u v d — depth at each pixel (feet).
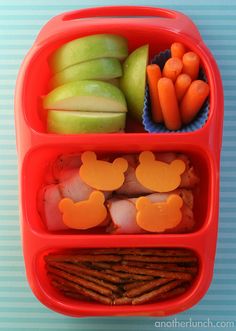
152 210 1.26
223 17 1.50
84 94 1.24
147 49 1.29
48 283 1.36
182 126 1.34
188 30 1.30
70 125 1.25
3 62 1.51
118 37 1.30
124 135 1.22
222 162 1.50
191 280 1.33
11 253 1.51
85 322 1.51
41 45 1.27
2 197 1.51
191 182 1.30
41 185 1.38
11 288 1.51
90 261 1.32
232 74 1.50
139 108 1.30
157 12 1.39
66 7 1.51
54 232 1.33
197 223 1.36
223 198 1.50
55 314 1.51
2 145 1.51
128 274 1.31
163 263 1.32
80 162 1.34
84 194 1.29
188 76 1.25
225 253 1.50
